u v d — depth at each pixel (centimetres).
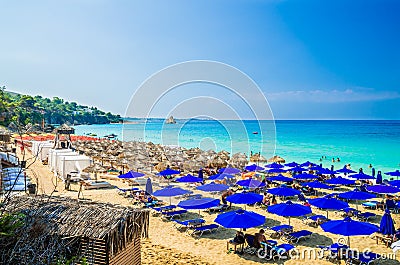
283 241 1345
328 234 1426
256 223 1232
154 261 1052
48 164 2917
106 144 4222
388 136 8662
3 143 1994
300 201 2009
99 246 721
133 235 801
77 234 707
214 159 3145
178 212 1622
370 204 1877
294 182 2598
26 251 534
